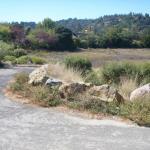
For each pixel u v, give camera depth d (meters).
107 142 7.73
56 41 67.69
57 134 8.19
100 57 48.78
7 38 54.47
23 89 12.62
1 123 8.97
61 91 11.64
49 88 12.09
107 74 16.25
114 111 10.05
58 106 10.85
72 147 7.33
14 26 60.50
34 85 12.91
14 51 39.00
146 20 191.88
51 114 10.04
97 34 99.12
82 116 9.89
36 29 69.50
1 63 28.75
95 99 10.73
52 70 15.05
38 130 8.47
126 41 87.00
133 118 9.52
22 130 8.43
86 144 7.55
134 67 16.28
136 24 175.12
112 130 8.66
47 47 64.75
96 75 16.77
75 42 76.19
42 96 11.45
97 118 9.73
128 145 7.57
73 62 19.05
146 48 86.19
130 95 11.70
